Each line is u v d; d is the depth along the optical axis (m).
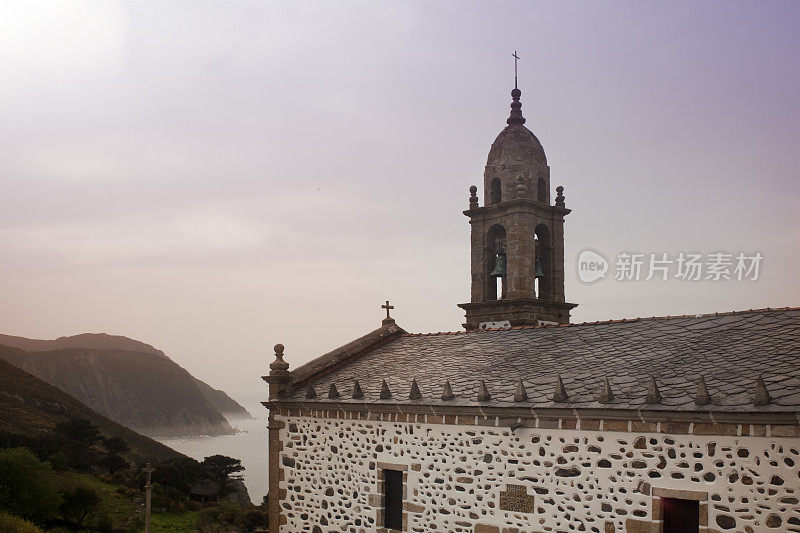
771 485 11.45
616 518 13.30
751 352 13.83
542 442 14.55
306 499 19.59
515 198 27.95
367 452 18.08
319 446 19.41
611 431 13.49
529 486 14.67
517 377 16.36
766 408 11.31
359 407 18.06
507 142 28.80
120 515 37.81
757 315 15.90
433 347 21.55
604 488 13.51
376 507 17.72
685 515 12.63
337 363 22.33
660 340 16.11
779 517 11.33
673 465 12.61
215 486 57.03
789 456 11.28
